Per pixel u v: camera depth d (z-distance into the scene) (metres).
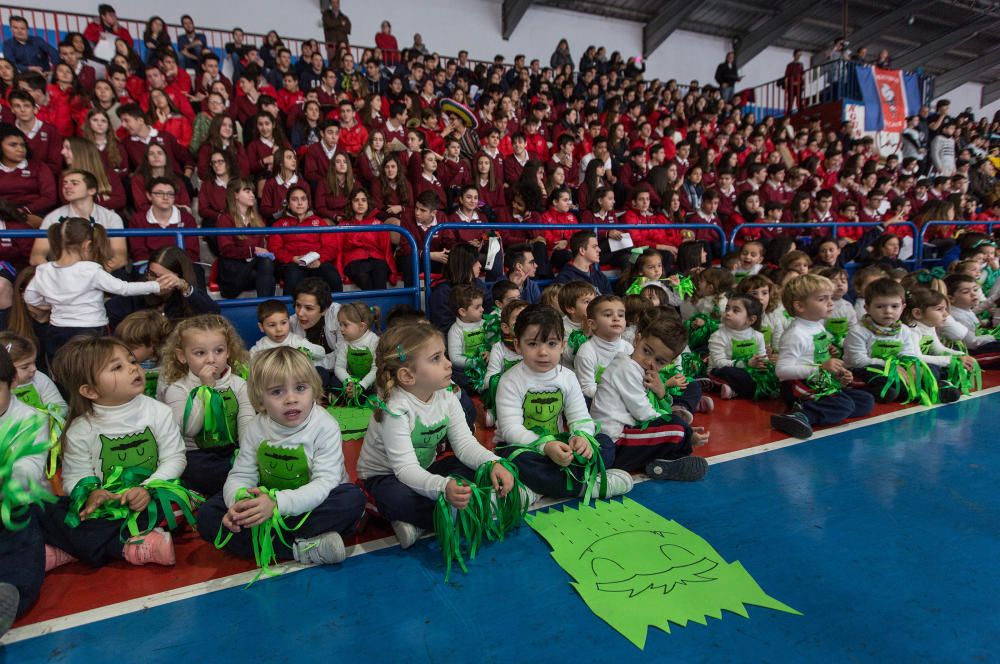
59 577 1.55
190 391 2.01
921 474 2.05
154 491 1.65
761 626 1.27
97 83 5.22
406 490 1.66
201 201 4.46
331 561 1.57
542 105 8.10
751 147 8.99
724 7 12.73
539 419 2.00
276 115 5.95
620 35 12.72
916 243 6.30
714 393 3.22
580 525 1.73
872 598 1.36
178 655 1.23
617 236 5.12
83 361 1.62
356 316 3.06
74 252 2.71
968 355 3.38
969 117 11.98
